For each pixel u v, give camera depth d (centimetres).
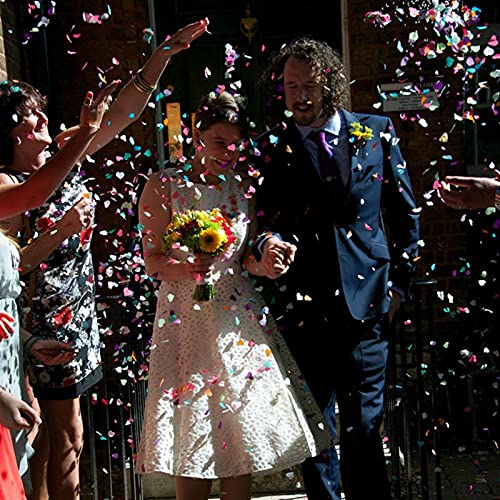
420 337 356
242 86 579
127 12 523
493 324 518
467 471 436
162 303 300
